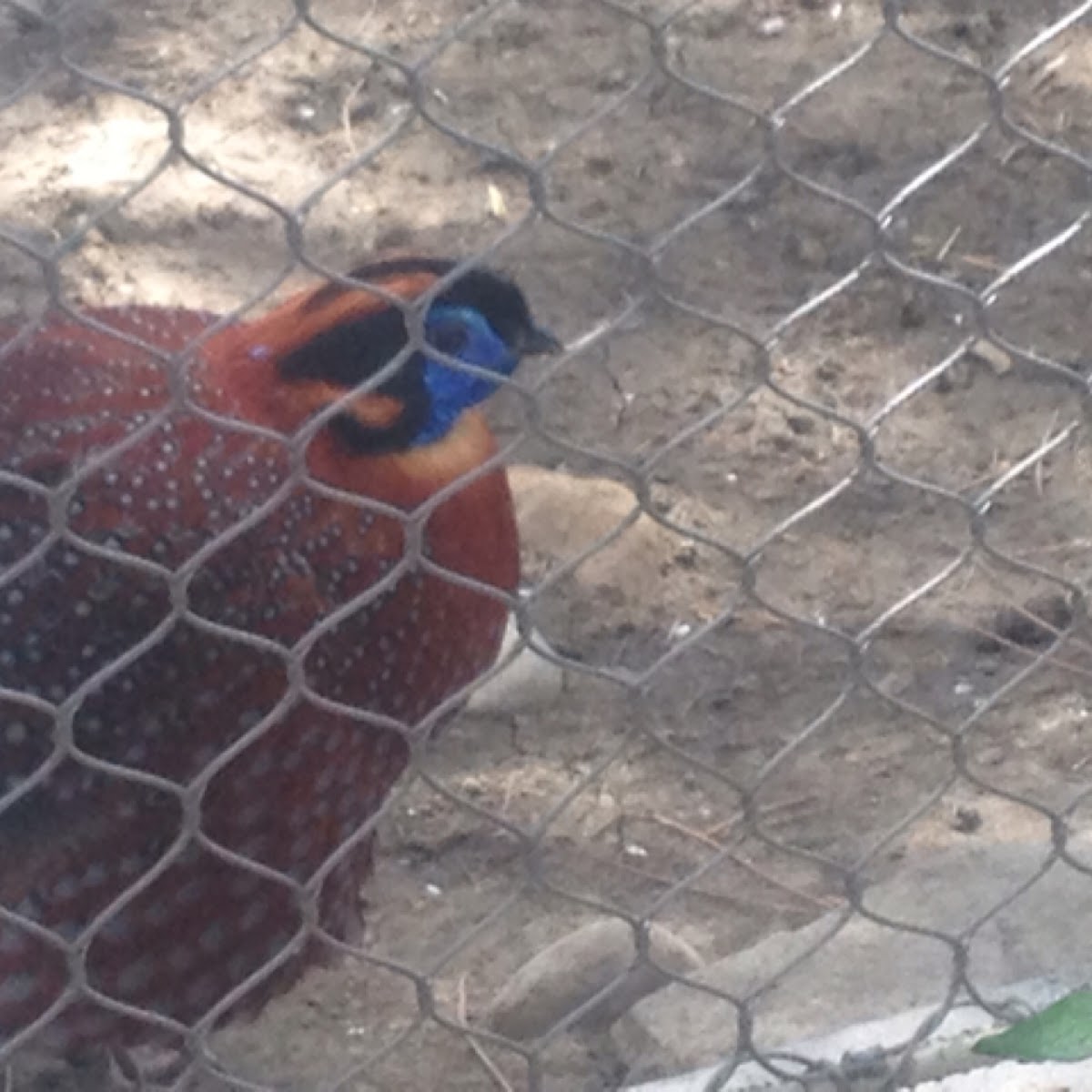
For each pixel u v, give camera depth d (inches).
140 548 113.7
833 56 235.9
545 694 163.0
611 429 189.9
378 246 214.1
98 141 224.4
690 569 175.2
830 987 127.3
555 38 240.8
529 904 146.4
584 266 209.9
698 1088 119.5
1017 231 212.5
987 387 194.2
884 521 179.9
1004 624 169.0
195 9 246.1
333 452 118.3
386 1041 135.5
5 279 203.6
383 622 121.9
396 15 245.3
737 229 213.8
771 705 163.3
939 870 135.6
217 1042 135.5
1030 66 231.5
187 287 206.8
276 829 122.0
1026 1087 114.3
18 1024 121.3
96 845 117.3
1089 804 151.0
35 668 113.7
